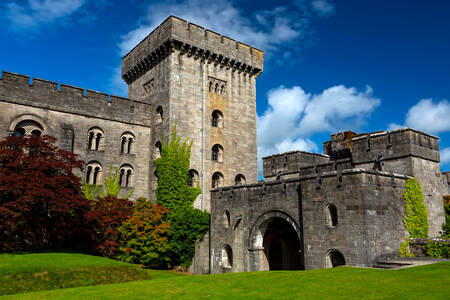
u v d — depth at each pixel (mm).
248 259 34906
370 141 34500
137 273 30438
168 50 46844
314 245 28531
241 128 51594
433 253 27688
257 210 34812
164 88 46781
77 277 26812
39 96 41375
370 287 17047
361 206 26172
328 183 28312
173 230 40312
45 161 33219
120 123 46438
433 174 33969
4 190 30688
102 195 43594
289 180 32281
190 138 45938
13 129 39344
